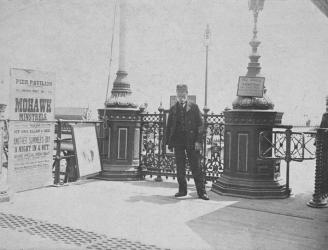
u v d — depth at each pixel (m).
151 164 7.16
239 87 5.88
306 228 4.04
